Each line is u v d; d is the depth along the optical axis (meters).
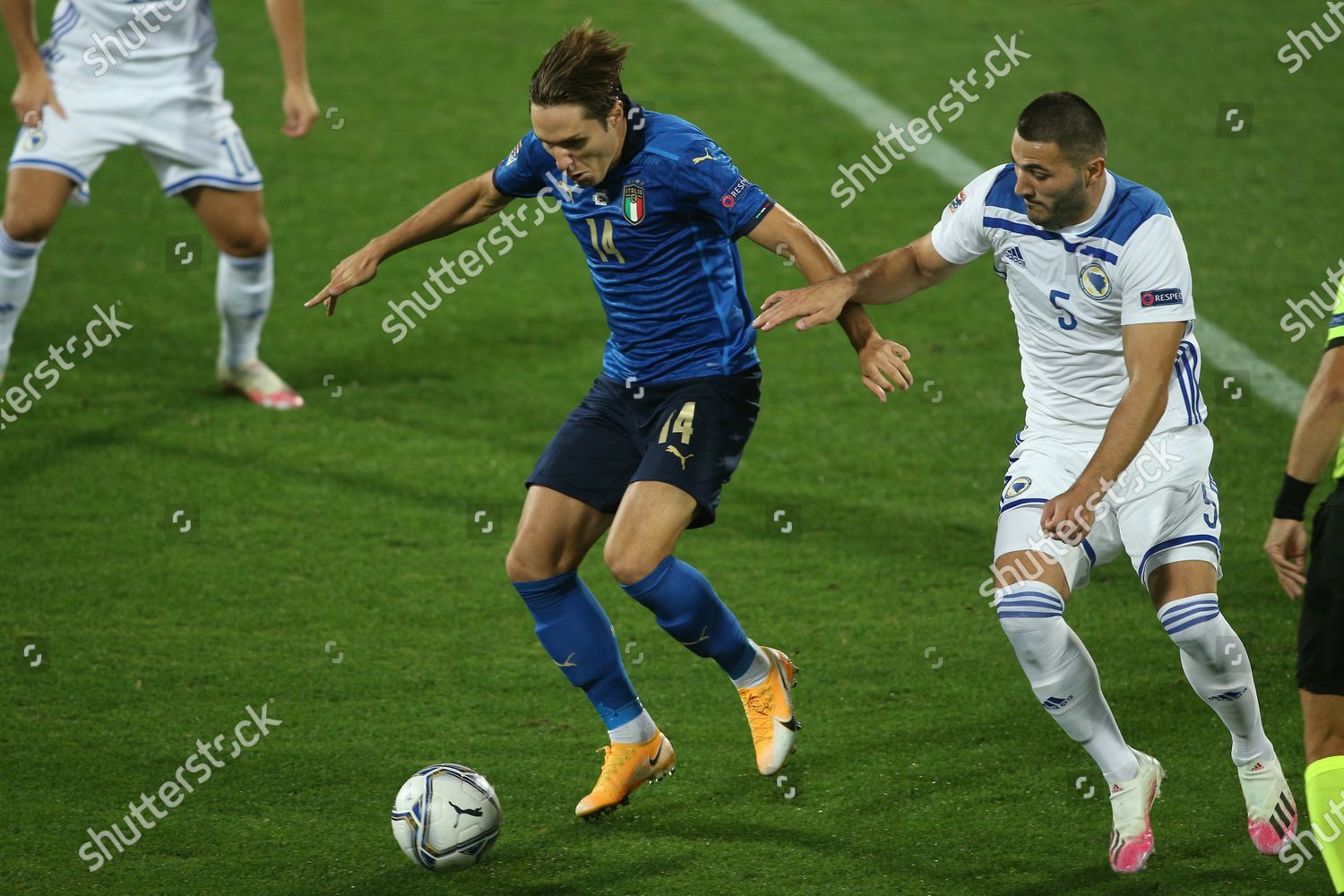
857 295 11.65
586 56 10.88
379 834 11.90
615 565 11.51
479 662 14.72
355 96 31.67
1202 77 32.03
